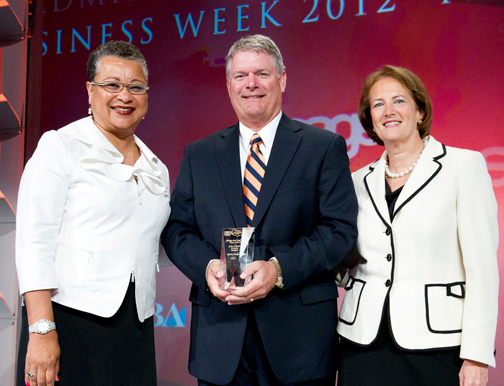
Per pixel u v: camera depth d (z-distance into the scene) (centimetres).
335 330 168
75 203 155
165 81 324
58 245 153
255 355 166
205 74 318
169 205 181
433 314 148
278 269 158
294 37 305
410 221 155
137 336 163
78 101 338
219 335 165
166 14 326
